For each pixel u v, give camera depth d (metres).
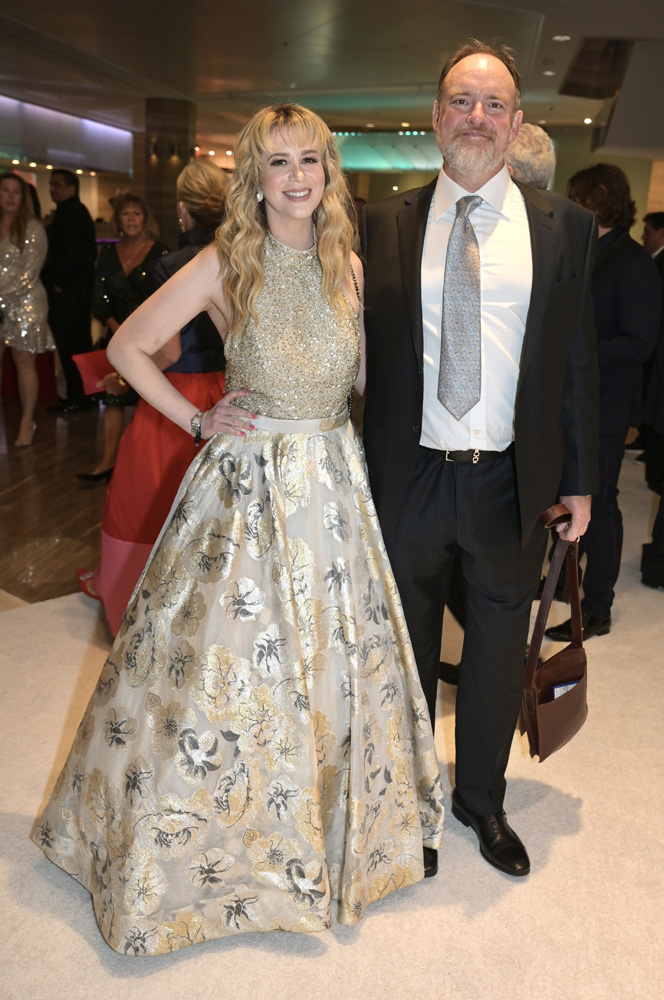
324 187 1.72
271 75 13.55
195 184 2.68
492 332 1.83
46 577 3.77
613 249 3.19
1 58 13.02
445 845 2.16
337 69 12.78
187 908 1.75
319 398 1.77
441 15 9.23
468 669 2.05
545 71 11.82
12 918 1.85
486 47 1.80
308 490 1.77
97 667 2.95
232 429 1.77
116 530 2.91
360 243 1.96
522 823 2.25
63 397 7.60
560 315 1.85
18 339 5.69
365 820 1.84
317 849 1.75
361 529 1.88
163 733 1.71
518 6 8.51
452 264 1.80
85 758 1.85
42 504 4.74
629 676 3.10
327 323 1.75
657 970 1.79
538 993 1.72
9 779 2.30
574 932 1.89
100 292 4.75
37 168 18.05
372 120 18.39
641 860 2.13
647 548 4.02
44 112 17.47
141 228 4.66
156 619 1.76
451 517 1.92
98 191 20.02
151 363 1.83
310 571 1.76
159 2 9.43
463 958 1.80
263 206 1.75
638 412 3.31
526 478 1.87
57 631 3.22
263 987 1.70
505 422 1.89
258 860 1.77
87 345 7.00
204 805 1.71
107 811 1.78
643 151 13.00
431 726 2.01
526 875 2.05
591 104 14.35
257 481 1.76
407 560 1.97
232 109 16.62
